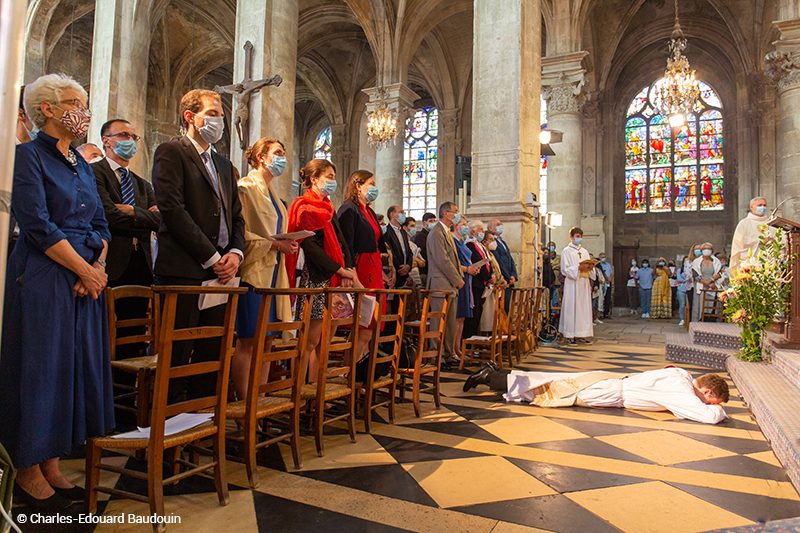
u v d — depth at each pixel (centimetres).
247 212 369
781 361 550
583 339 1095
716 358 736
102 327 270
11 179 150
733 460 346
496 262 827
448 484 293
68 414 242
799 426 346
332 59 2575
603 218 2277
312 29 2227
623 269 2442
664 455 354
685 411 455
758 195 2072
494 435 395
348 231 489
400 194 1842
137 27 1440
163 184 304
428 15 1914
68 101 260
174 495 271
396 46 1862
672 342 836
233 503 262
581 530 238
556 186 1567
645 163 2444
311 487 285
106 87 1396
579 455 350
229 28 2212
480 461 333
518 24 973
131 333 429
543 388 507
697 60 2367
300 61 2519
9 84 149
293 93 1121
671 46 1394
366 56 2544
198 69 2456
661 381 478
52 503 248
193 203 316
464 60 2444
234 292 256
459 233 770
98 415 255
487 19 999
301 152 3033
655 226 2400
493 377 529
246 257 352
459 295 720
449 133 2508
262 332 286
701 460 345
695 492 288
